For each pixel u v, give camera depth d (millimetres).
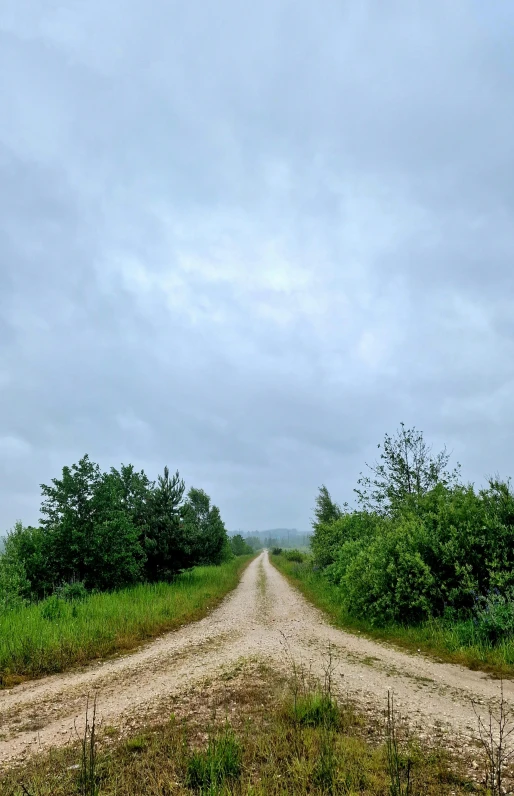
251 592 22500
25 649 9633
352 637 11414
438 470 19891
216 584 24453
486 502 11484
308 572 27672
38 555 18328
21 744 5680
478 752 4961
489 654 8617
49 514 19297
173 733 5613
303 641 11031
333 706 6137
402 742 5238
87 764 4801
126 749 5227
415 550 11758
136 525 23297
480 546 10922
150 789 4324
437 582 11203
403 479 20062
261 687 7254
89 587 19047
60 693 7668
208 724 5855
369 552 13742
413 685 7359
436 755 4887
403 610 11812
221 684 7480
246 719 5996
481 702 6523
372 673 8078
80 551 18906
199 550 23781
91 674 8797
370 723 5816
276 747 5086
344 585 15141
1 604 14133
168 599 16922
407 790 3984
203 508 42250
